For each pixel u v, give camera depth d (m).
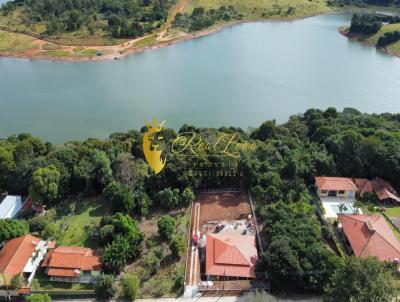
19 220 82.88
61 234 80.06
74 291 67.50
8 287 66.81
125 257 72.12
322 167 96.00
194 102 161.88
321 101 164.00
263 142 109.38
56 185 87.44
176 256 74.25
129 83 183.62
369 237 73.12
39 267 72.81
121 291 67.62
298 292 66.38
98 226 81.12
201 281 69.44
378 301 51.59
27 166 93.00
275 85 180.12
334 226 82.62
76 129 142.25
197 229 81.69
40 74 196.88
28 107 159.75
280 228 73.75
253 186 92.25
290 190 88.50
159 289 67.25
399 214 85.88
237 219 84.56
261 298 61.47
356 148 99.00
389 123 122.38
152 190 90.12
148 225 83.19
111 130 140.88
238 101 162.88
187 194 87.62
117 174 92.62
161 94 170.00
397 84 182.88
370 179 97.25
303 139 114.88
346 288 53.94
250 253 72.81
